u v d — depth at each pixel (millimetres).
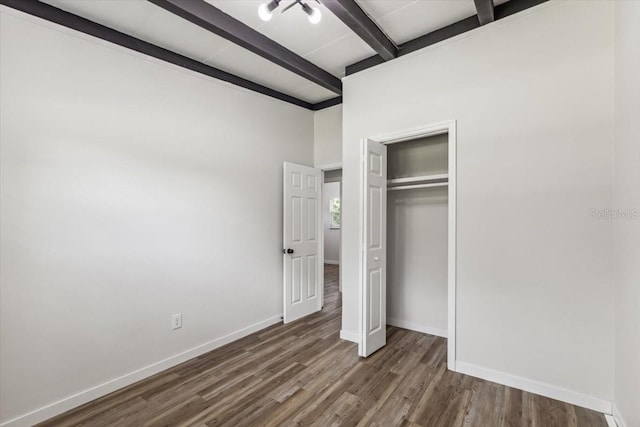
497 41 2311
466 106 2453
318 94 3902
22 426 1910
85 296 2203
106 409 2078
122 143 2416
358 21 2289
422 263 3393
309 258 4047
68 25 2176
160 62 2668
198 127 2938
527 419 1894
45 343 2023
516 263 2229
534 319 2162
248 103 3420
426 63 2666
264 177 3578
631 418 1618
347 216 3203
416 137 2809
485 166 2357
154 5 2154
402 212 3527
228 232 3176
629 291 1646
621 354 1769
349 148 3189
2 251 1888
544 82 2127
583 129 1995
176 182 2756
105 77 2338
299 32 2629
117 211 2377
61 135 2117
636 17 1562
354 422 1897
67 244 2133
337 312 4129
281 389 2268
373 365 2607
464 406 2033
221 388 2297
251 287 3400
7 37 1912
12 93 1927
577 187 2014
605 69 1924
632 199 1605
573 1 2021
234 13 2350
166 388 2316
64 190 2127
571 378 2031
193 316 2852
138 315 2475
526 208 2191
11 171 1921
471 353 2422
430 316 3344
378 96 2971
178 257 2752
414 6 2309
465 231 2441
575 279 2018
